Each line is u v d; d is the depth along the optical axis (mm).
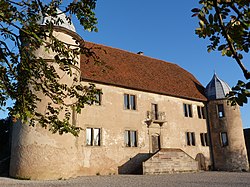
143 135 25109
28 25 4641
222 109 30922
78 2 4781
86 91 5715
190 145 28688
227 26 2512
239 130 29781
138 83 26281
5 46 4773
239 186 13805
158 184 14672
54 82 5250
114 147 22875
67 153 18266
